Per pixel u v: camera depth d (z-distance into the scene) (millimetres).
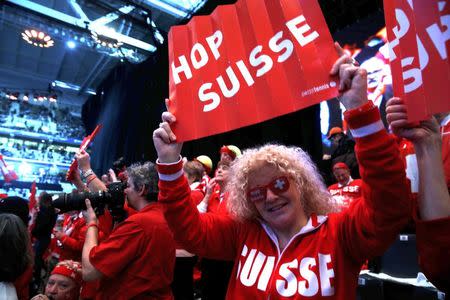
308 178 978
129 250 1420
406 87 684
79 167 2355
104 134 11648
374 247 778
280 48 861
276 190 907
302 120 4848
